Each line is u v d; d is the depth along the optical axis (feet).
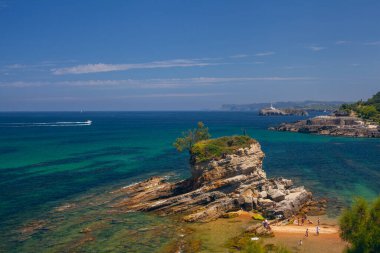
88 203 251.80
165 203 235.40
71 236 190.90
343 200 256.73
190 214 224.94
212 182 244.83
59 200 259.39
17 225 207.51
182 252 169.58
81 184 308.40
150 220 217.77
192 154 262.88
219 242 181.78
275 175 352.08
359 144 603.67
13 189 289.33
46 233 195.00
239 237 187.21
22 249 174.09
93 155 471.62
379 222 106.93
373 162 420.77
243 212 228.22
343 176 342.23
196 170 255.50
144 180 325.01
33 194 274.98
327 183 312.50
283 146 579.89
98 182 316.19
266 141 652.48
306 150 530.68
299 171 370.53
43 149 528.63
